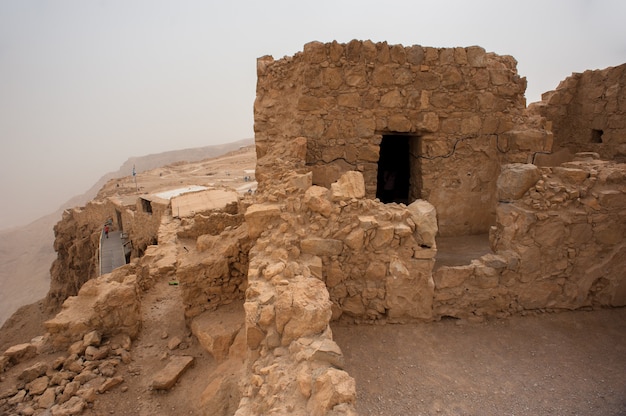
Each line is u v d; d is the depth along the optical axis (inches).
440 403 161.9
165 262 380.2
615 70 404.2
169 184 1167.6
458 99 326.3
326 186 327.9
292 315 141.8
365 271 209.2
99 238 897.5
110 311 251.1
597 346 200.5
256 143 358.0
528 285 224.2
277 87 343.6
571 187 222.2
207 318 250.8
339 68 311.1
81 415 194.5
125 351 241.8
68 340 244.5
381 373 179.8
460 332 212.1
